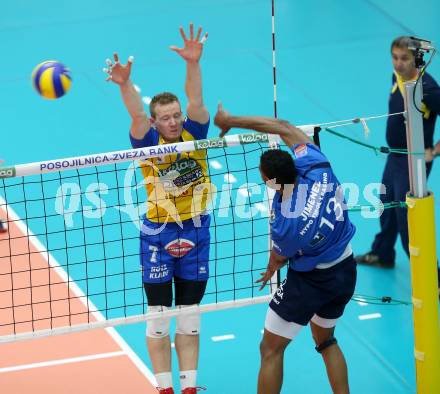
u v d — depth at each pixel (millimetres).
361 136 38250
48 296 28703
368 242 31938
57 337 26922
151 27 49125
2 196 34156
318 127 22359
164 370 22688
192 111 21891
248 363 25906
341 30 48125
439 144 28109
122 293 28922
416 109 21750
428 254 22250
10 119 40438
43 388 24578
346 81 43000
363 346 26531
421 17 48938
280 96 41656
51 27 49250
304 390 24625
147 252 22328
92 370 25422
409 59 27016
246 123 20922
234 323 27766
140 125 21531
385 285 29516
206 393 24578
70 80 22281
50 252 31094
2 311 27844
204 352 26438
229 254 30703
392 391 24578
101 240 31703
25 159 37156
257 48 46594
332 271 20812
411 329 27312
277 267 21328
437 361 22812
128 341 26797
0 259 30500
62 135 39125
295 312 20984
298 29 48531
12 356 26000
